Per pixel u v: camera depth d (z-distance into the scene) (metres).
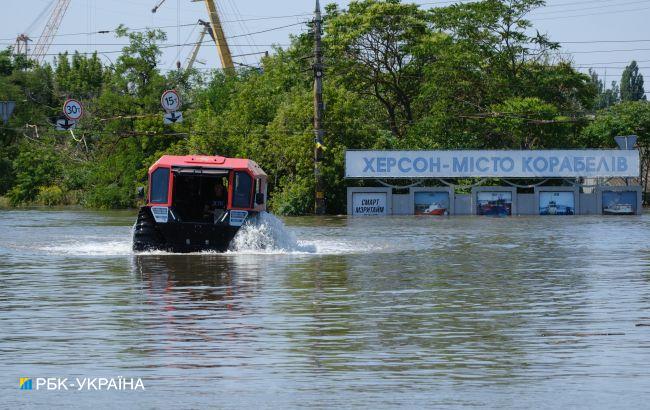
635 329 24.27
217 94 144.75
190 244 48.22
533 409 16.55
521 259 45.75
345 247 54.16
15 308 28.03
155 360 20.50
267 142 120.62
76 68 189.00
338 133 120.75
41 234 67.12
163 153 129.50
